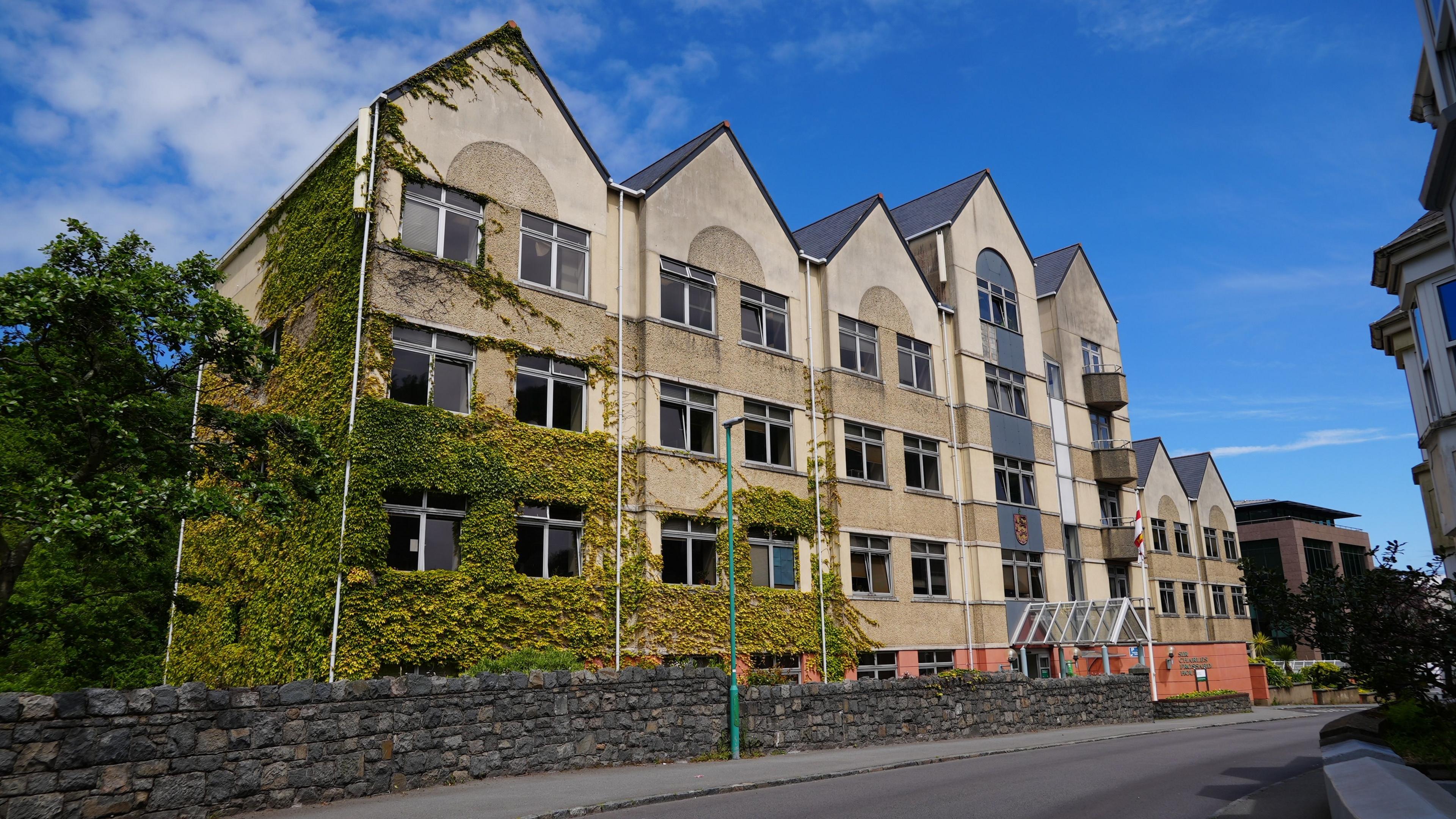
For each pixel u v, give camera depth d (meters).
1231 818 10.23
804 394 27.00
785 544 25.53
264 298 22.97
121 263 14.62
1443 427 17.98
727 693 18.11
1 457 15.95
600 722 15.92
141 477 15.22
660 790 13.06
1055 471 35.06
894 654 27.41
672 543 22.97
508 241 21.34
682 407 23.94
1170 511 45.66
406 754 13.27
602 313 22.80
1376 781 7.27
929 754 18.02
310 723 12.31
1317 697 45.25
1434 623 12.25
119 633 17.75
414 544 18.84
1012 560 32.12
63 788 9.98
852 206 32.91
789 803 12.05
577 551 21.23
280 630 18.70
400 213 19.80
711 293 25.36
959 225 33.62
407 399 19.33
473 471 19.56
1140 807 11.23
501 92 21.92
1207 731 26.02
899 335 30.31
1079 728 26.00
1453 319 17.78
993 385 33.50
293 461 19.42
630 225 24.08
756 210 27.09
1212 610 47.06
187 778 11.00
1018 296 35.78
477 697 14.31
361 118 19.70
